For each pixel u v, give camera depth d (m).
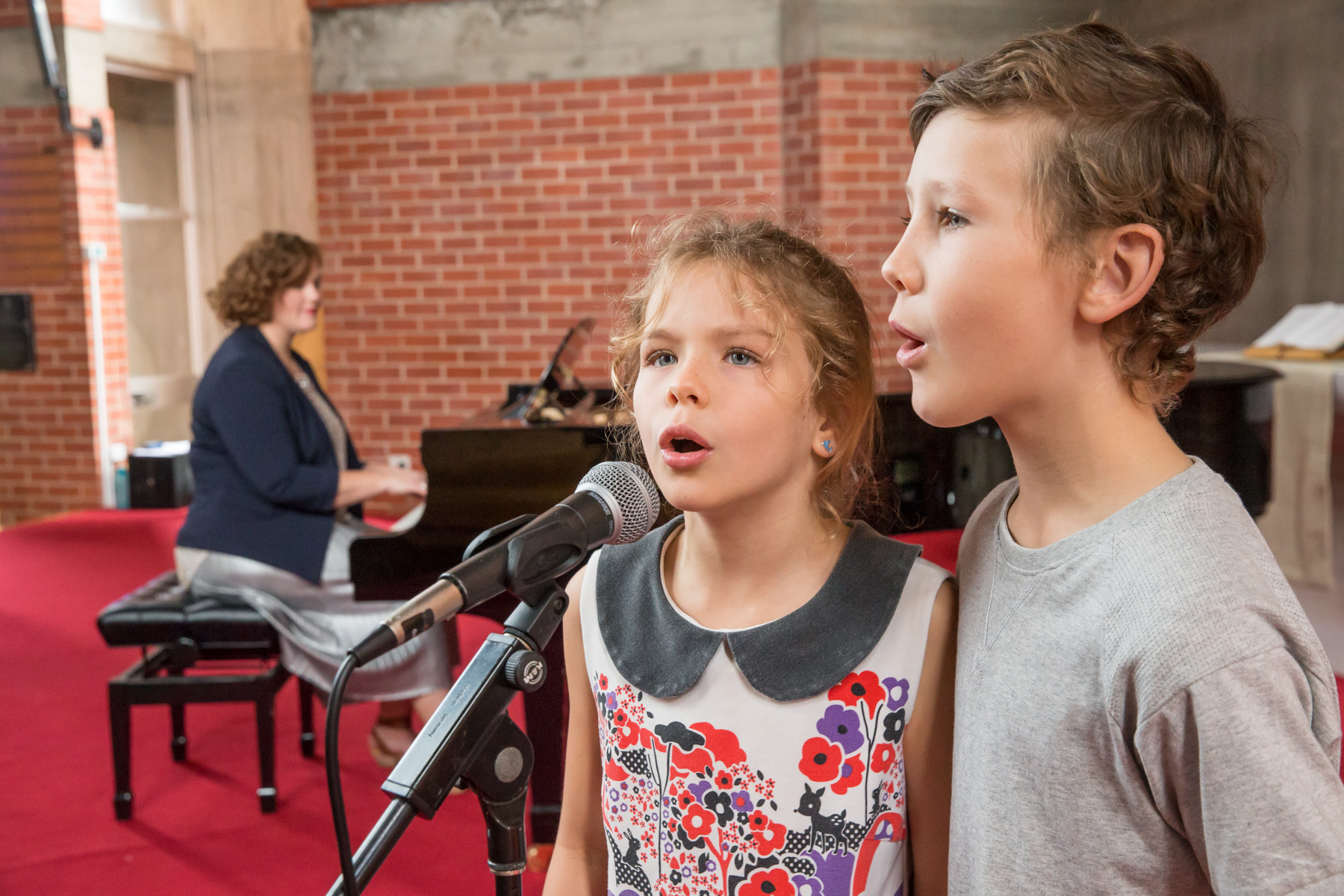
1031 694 0.80
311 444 3.07
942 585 0.99
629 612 1.04
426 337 6.38
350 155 6.36
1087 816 0.78
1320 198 5.64
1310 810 0.67
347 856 0.81
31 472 6.52
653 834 1.00
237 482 2.95
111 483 6.55
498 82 6.15
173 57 6.56
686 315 0.95
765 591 1.00
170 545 5.83
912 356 0.82
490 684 0.90
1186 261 0.76
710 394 0.93
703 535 1.01
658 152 6.06
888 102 5.67
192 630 2.81
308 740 3.19
